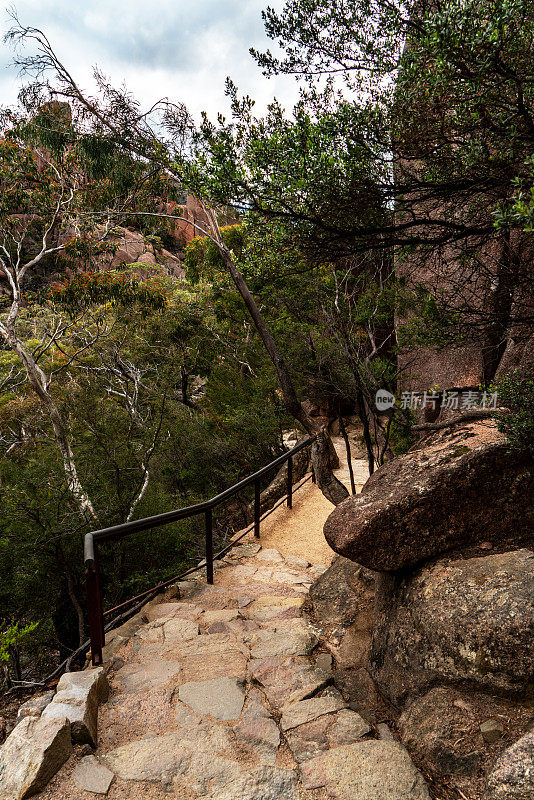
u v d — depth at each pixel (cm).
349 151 261
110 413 1061
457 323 374
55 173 1371
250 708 273
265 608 421
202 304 1725
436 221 286
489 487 299
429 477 301
